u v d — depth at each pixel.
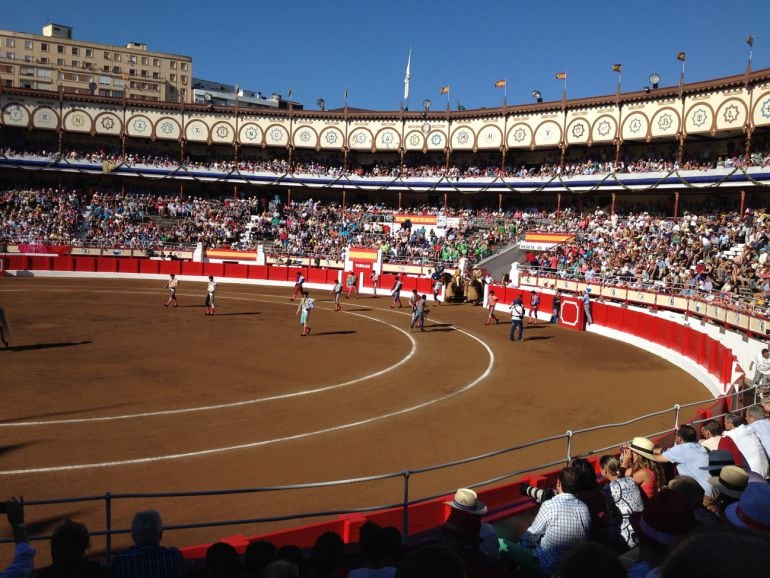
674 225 45.62
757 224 40.75
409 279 49.03
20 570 4.64
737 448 8.59
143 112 66.62
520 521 9.24
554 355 27.23
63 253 53.12
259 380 20.17
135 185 67.44
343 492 11.67
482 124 61.88
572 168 56.62
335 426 15.78
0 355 22.23
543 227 53.59
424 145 64.31
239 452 13.64
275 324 32.00
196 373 20.70
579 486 6.28
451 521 5.16
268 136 67.25
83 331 27.62
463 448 14.46
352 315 36.88
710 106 48.00
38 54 115.38
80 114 65.62
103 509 10.59
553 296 38.03
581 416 17.70
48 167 63.16
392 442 14.72
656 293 34.28
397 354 25.64
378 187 64.75
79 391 17.92
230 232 59.62
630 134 53.12
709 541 1.82
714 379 22.06
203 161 69.44
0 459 12.69
